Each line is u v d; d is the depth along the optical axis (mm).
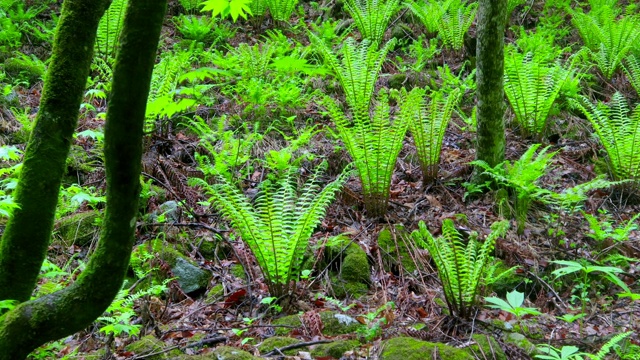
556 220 5039
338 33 8508
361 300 4043
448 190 5383
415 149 5996
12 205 2299
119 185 2027
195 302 3916
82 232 4305
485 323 3633
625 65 7750
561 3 9000
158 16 1877
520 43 7781
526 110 6238
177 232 4449
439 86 7305
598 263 4402
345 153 5605
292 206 4043
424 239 4559
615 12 8938
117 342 3332
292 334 3465
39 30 7492
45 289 3424
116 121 1937
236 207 3715
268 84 6449
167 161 5070
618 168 5594
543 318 3852
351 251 4367
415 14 8492
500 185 5207
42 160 2533
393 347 3152
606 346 2969
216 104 6379
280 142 5875
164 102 2439
